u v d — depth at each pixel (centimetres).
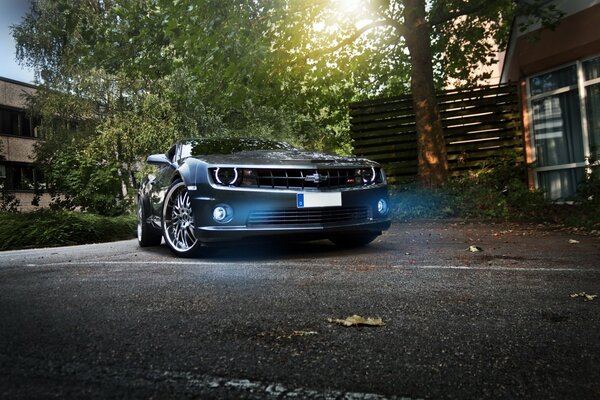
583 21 855
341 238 498
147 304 232
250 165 407
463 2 1042
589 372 139
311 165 419
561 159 940
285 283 286
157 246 617
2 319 205
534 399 121
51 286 288
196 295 253
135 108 1664
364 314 210
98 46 1025
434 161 886
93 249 605
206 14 807
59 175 1328
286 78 1071
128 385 131
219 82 957
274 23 853
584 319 198
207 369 143
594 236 532
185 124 1741
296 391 127
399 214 803
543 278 294
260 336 177
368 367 144
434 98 910
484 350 160
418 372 140
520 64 1021
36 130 1922
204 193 403
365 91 1354
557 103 946
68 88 1766
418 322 196
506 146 1016
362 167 448
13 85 2305
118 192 1336
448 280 290
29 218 866
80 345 167
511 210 786
